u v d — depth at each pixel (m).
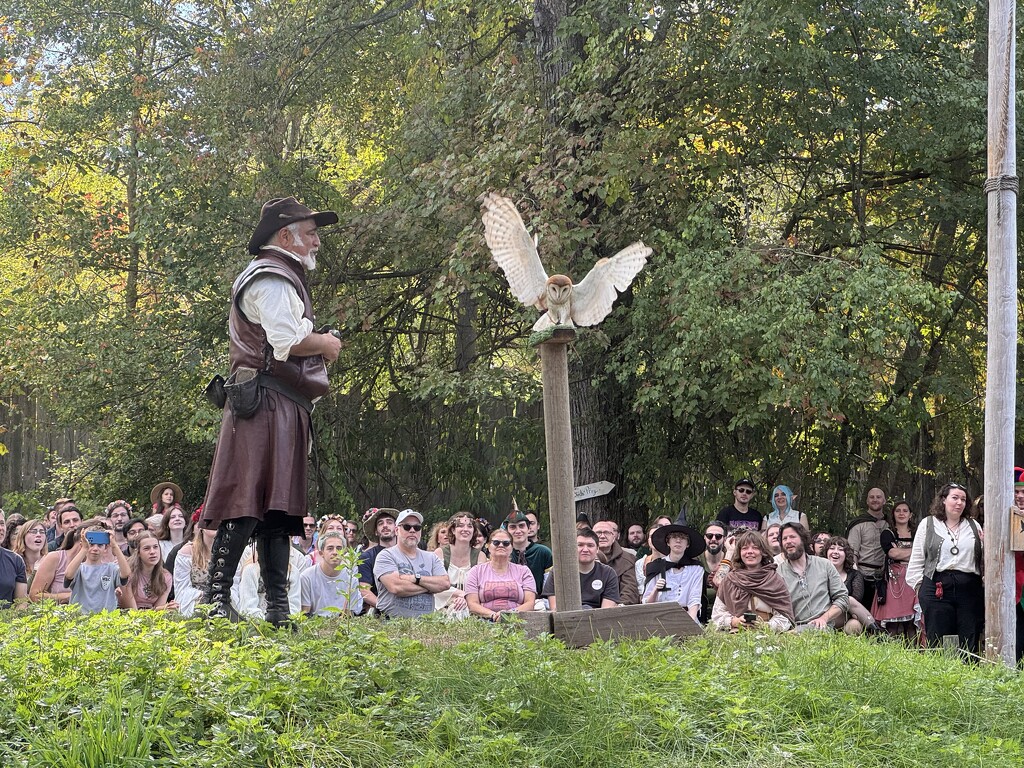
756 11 12.95
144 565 9.36
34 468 20.05
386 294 17.59
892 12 13.95
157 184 17.12
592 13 14.78
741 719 5.34
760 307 12.46
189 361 16.75
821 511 15.70
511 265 6.70
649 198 14.38
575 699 5.27
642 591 10.63
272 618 5.93
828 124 14.47
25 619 6.23
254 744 4.41
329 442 17.25
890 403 14.35
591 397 15.65
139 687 4.71
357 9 17.56
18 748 4.23
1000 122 8.46
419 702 5.05
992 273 8.50
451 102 16.38
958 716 6.16
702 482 15.91
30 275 21.44
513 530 10.60
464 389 15.98
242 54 17.53
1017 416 14.62
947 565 9.63
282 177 17.52
